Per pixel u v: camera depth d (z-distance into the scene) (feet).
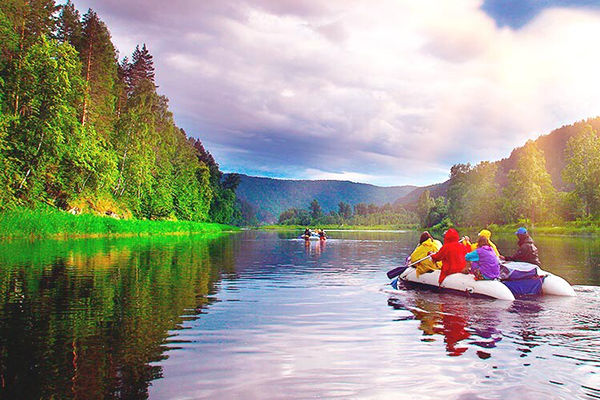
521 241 33.27
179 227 167.84
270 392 11.15
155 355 14.25
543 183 249.75
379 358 14.08
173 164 238.89
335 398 10.79
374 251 74.79
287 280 34.27
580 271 40.75
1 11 107.55
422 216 442.09
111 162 133.59
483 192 290.15
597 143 225.35
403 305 23.73
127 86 197.06
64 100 111.86
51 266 39.86
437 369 13.00
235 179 391.65
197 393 11.06
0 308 21.66
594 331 17.78
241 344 15.69
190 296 25.93
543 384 11.75
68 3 148.87
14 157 100.12
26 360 13.61
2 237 80.28
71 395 10.89
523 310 22.36
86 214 115.85
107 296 25.45
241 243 101.55
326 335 17.08
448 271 29.66
